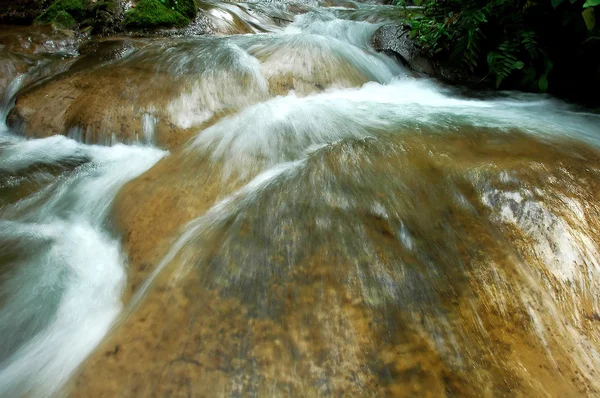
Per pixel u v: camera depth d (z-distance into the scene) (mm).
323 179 2529
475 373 1496
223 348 1644
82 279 2270
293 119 3631
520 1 4406
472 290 1783
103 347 1712
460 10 5184
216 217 2395
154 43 5434
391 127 3336
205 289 1903
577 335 1621
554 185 2287
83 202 2932
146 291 1992
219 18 7094
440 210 2209
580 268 1838
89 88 4133
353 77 4793
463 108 4031
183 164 3164
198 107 3908
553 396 1427
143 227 2529
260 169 2934
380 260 1927
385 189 2385
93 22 6195
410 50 5492
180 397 1498
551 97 4578
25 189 3121
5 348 1934
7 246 2516
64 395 1557
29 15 6551
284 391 1492
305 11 9281
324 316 1716
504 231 2039
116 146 3648
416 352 1570
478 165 2484
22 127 3943
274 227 2174
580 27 3965
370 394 1458
